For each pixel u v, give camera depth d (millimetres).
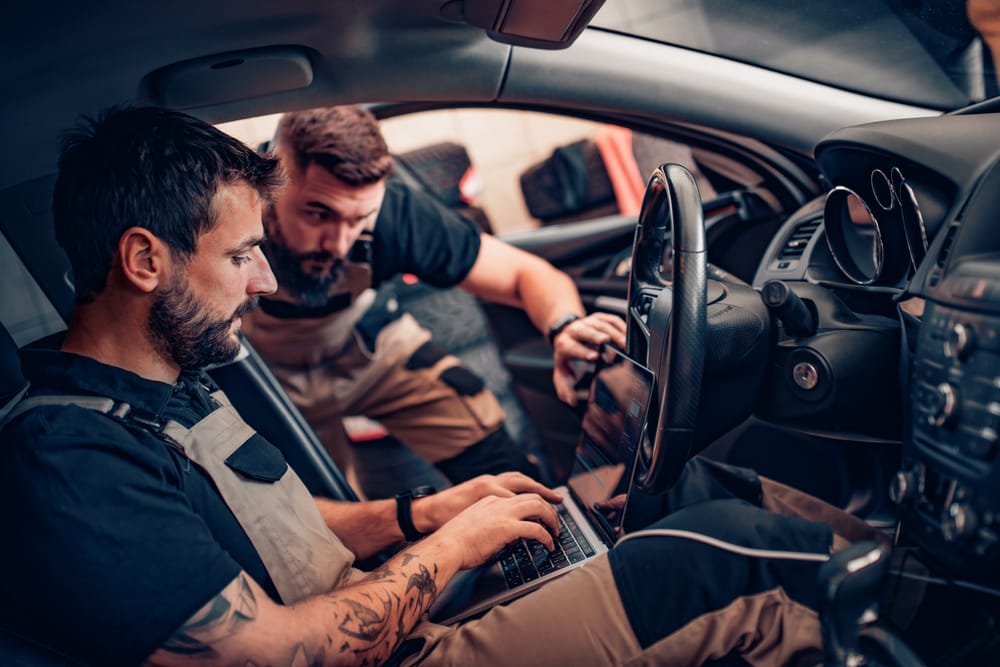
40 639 756
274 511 959
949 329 764
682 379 935
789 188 1467
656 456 978
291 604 850
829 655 790
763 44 1294
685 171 975
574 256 2291
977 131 882
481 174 3557
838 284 1116
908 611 962
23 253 1116
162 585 766
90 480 771
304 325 1785
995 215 789
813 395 1029
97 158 849
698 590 930
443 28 1125
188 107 1141
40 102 1030
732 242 1633
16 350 1105
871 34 1291
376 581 925
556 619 941
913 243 942
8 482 757
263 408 1360
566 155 2803
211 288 895
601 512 1126
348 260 1708
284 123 1508
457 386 1905
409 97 1233
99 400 847
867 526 1129
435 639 976
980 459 710
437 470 2129
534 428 2365
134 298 868
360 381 1896
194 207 854
